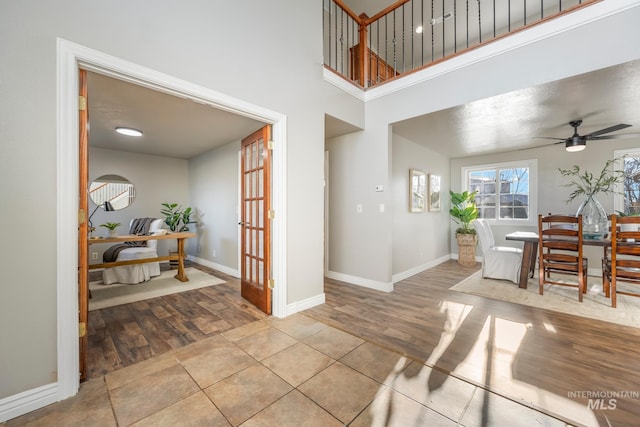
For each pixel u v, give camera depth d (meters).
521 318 2.57
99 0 1.61
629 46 2.00
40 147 1.43
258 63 2.44
